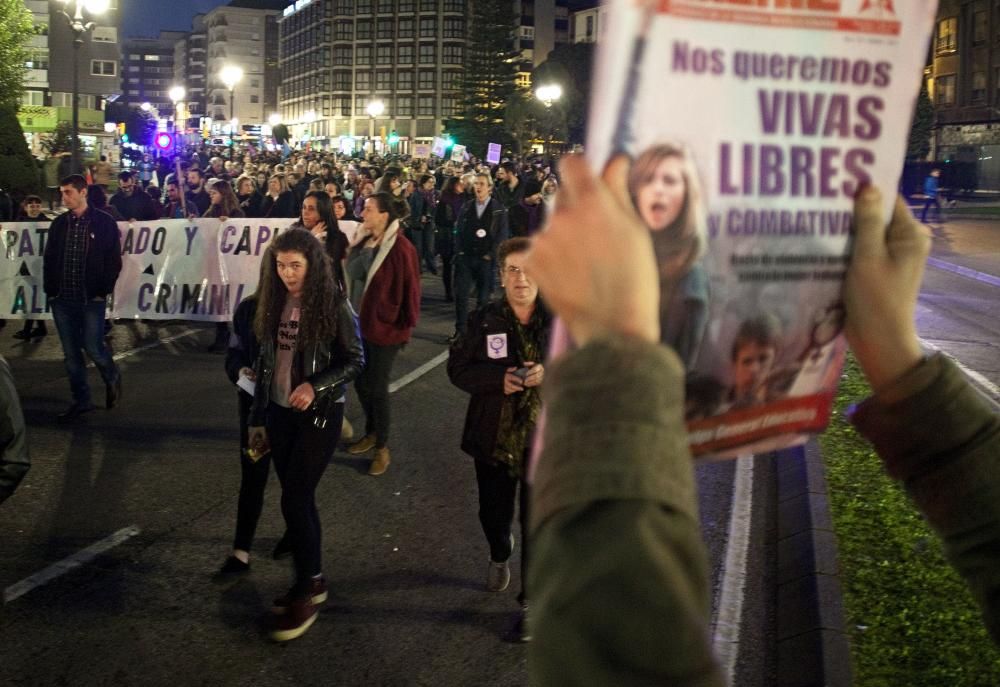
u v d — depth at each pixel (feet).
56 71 252.21
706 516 19.45
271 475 21.75
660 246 3.11
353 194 71.26
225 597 15.70
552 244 2.55
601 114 2.88
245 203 51.65
